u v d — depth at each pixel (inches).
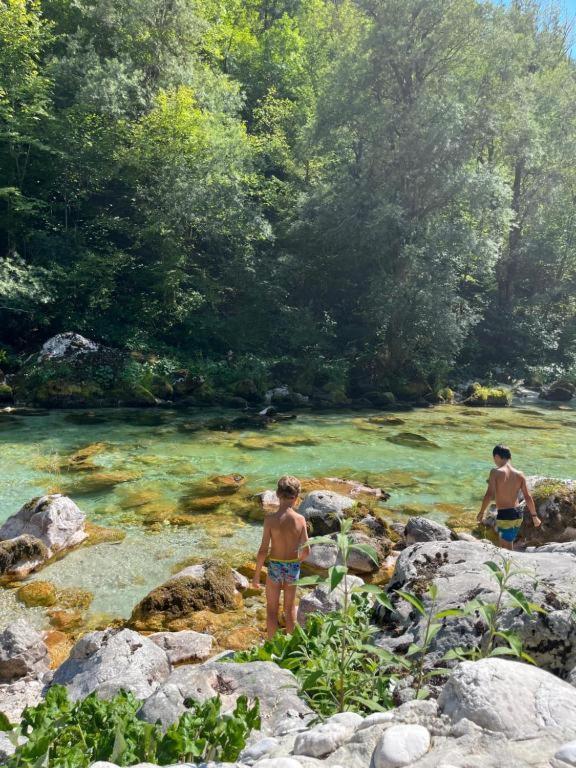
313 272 1189.7
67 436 640.4
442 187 1005.2
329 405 922.1
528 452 633.0
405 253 983.0
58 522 362.9
